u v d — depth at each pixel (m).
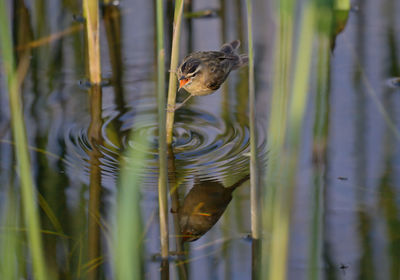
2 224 8.48
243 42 14.31
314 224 6.25
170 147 11.09
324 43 6.62
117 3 16.03
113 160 10.65
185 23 15.22
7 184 9.72
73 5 15.77
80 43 14.30
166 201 7.93
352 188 9.66
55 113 12.03
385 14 15.41
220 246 8.57
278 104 6.25
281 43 5.84
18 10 15.34
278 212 6.23
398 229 8.70
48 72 13.27
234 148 11.27
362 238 8.54
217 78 11.84
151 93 12.92
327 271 7.89
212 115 12.42
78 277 7.88
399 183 9.77
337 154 10.54
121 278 4.83
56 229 8.78
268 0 16.08
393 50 13.80
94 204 9.36
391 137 10.94
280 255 6.24
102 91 12.88
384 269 7.91
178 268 8.14
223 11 15.82
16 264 7.95
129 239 4.77
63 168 10.35
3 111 11.79
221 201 9.62
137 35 14.77
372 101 12.03
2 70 13.02
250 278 7.92
